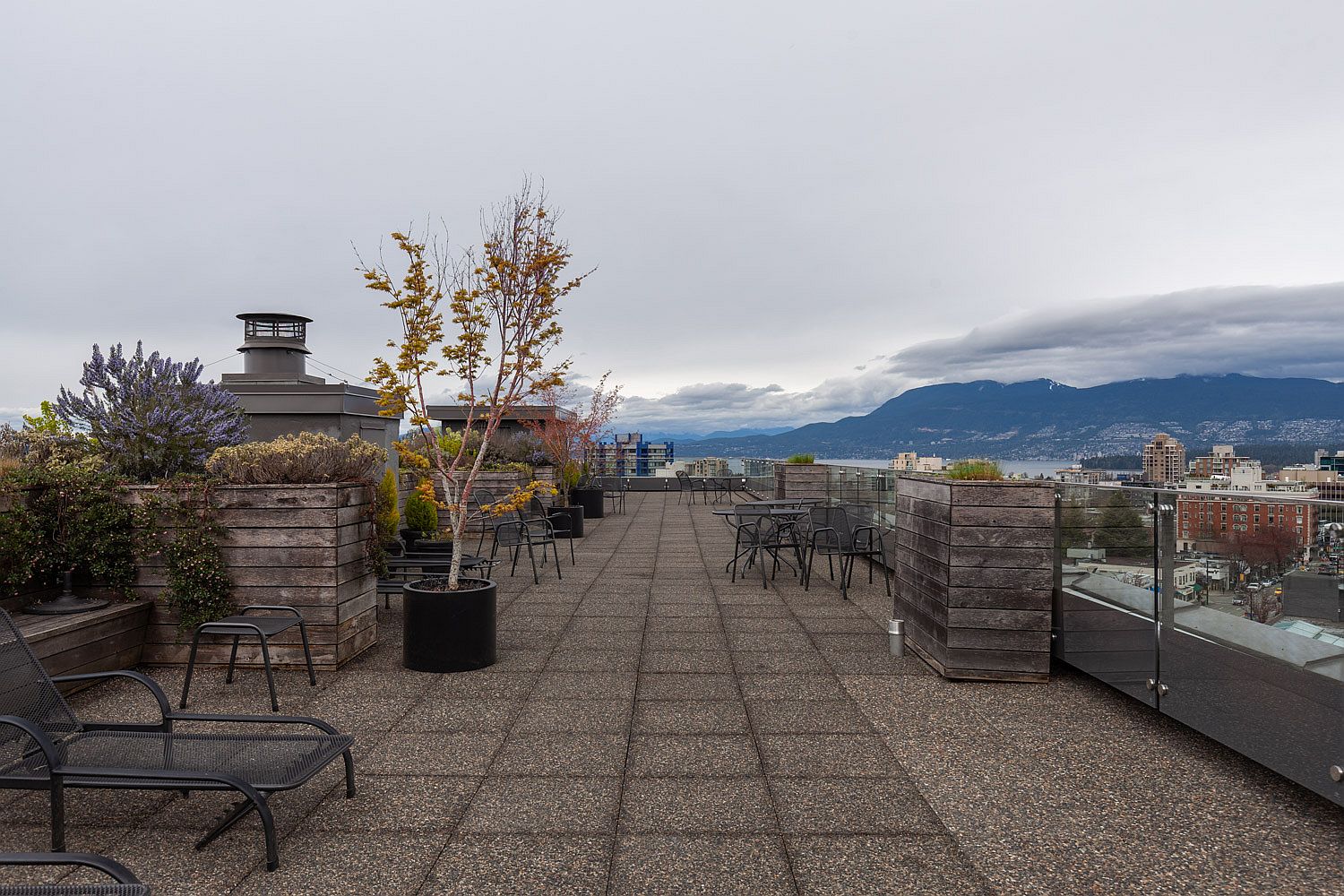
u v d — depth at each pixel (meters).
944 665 4.22
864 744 3.24
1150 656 3.42
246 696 3.89
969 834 2.40
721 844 2.33
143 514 4.34
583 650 4.88
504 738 3.30
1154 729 3.42
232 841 2.35
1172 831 2.43
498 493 12.83
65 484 4.33
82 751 2.42
